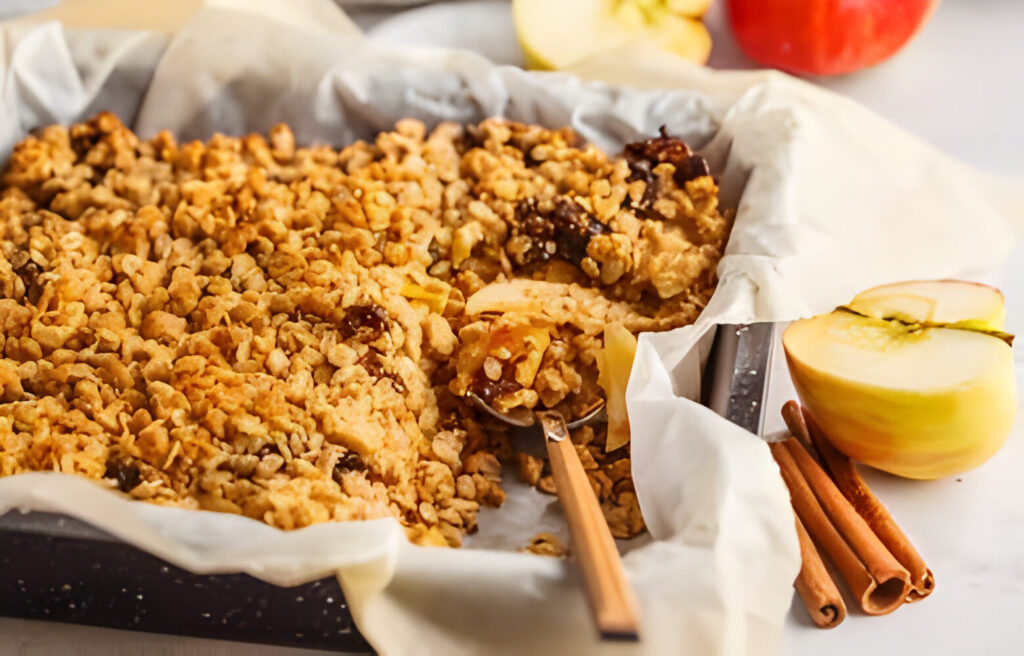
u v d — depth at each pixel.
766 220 0.66
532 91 0.72
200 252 0.68
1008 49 0.83
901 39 0.80
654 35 0.81
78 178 0.71
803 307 0.64
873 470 0.67
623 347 0.65
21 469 0.62
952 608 0.62
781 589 0.59
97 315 0.66
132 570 0.58
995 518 0.65
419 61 0.73
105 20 0.79
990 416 0.63
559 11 0.79
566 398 0.65
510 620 0.57
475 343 0.65
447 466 0.64
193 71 0.73
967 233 0.75
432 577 0.57
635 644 0.56
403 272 0.67
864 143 0.76
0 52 0.71
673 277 0.66
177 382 0.63
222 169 0.70
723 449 0.60
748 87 0.76
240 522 0.58
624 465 0.64
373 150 0.71
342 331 0.65
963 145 0.79
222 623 0.59
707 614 0.57
